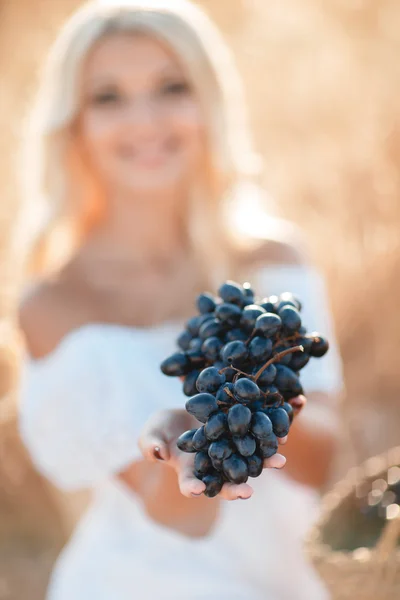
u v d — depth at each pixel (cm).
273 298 95
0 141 196
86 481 123
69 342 128
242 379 80
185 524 117
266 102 200
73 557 134
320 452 130
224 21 214
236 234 146
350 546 110
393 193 188
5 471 178
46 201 144
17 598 169
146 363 127
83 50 136
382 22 200
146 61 135
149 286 137
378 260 185
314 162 191
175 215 143
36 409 126
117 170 139
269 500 129
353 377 185
